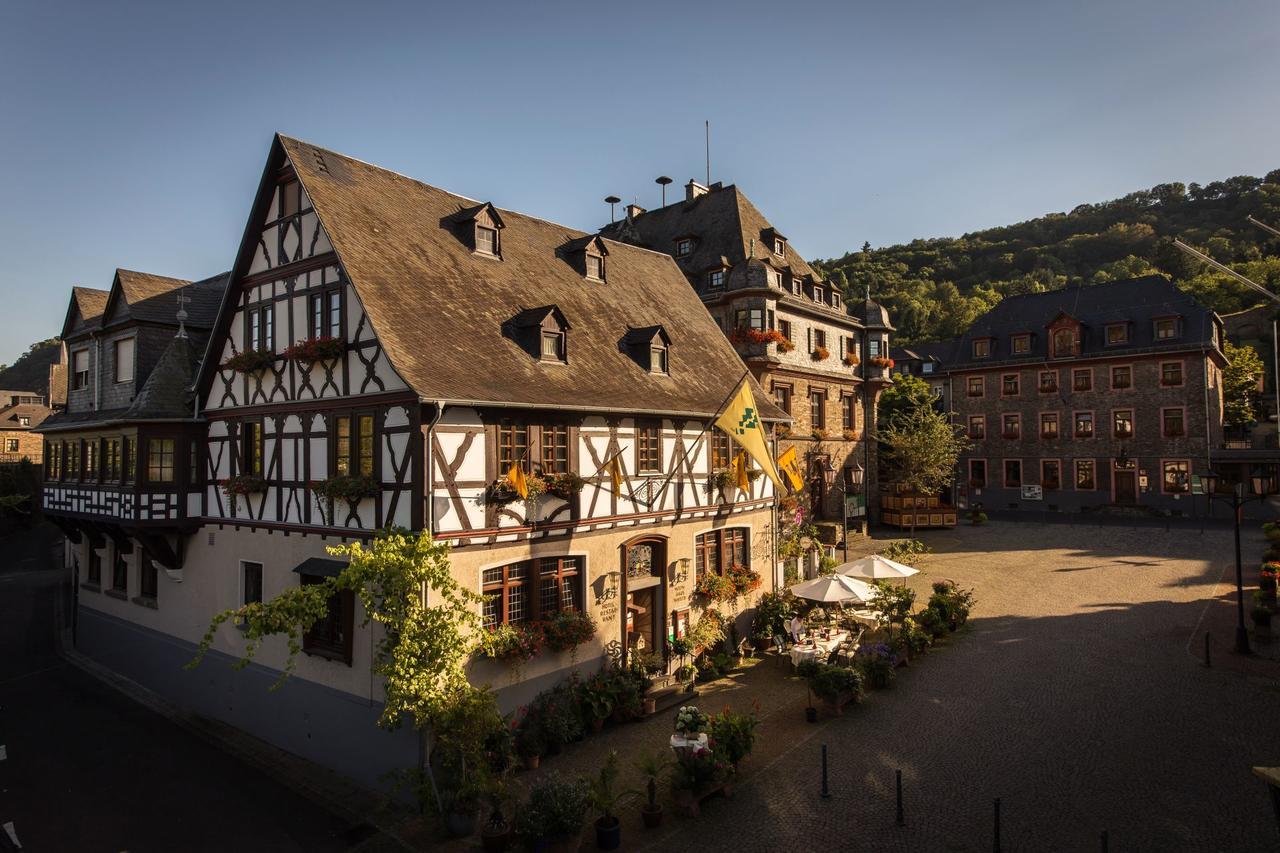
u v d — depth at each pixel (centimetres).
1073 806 990
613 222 3403
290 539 1362
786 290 2870
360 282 1251
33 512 4575
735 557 1836
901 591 1836
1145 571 2411
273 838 1052
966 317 8219
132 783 1240
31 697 1695
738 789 1094
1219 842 892
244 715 1439
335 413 1277
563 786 952
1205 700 1323
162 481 1554
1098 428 3978
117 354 1816
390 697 1052
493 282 1561
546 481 1294
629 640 1507
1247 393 4788
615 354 1658
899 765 1138
